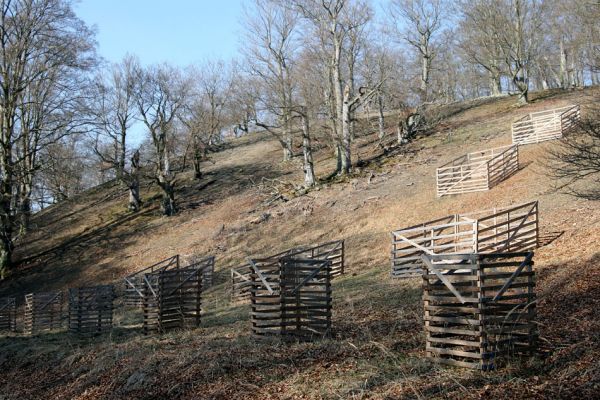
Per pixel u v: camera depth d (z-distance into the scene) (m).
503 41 45.69
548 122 29.73
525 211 20.48
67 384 12.62
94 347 15.05
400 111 42.50
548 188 22.14
